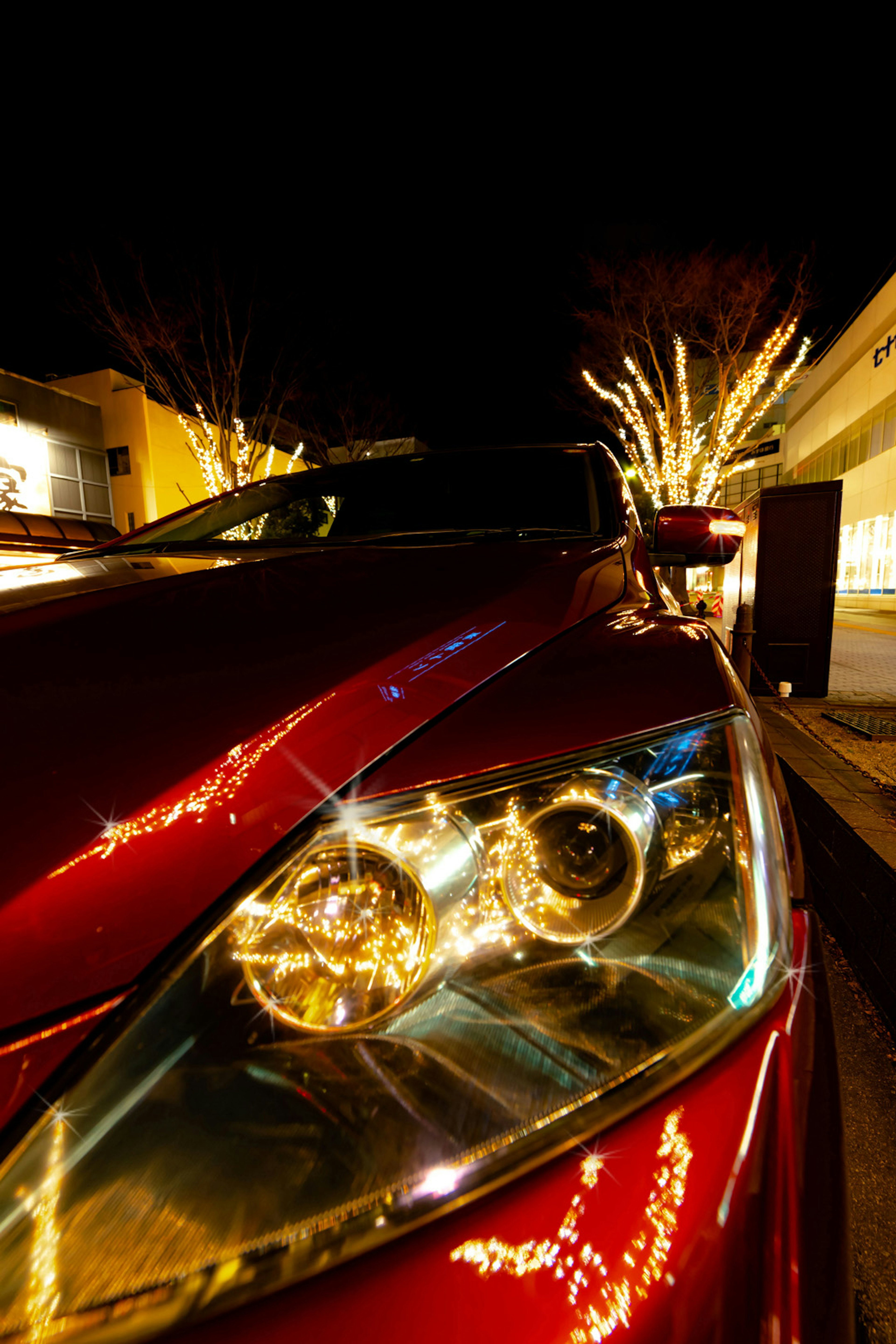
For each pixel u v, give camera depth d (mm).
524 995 484
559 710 622
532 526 1817
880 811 2549
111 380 20094
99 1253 373
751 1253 397
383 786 527
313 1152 409
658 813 555
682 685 682
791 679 5379
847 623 17469
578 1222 386
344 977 466
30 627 770
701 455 17609
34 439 18172
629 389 15758
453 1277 368
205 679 622
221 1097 420
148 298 12633
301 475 2287
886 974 1595
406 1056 451
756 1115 447
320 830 494
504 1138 417
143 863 458
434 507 1997
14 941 425
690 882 542
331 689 601
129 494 20453
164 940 445
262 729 545
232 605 837
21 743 537
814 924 643
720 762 605
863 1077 1423
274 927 464
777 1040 490
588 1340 353
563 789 542
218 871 469
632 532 1727
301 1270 371
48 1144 395
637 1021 478
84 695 601
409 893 493
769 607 5375
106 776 501
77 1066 410
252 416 15039
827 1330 391
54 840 460
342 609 820
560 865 527
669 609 1291
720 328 14391
